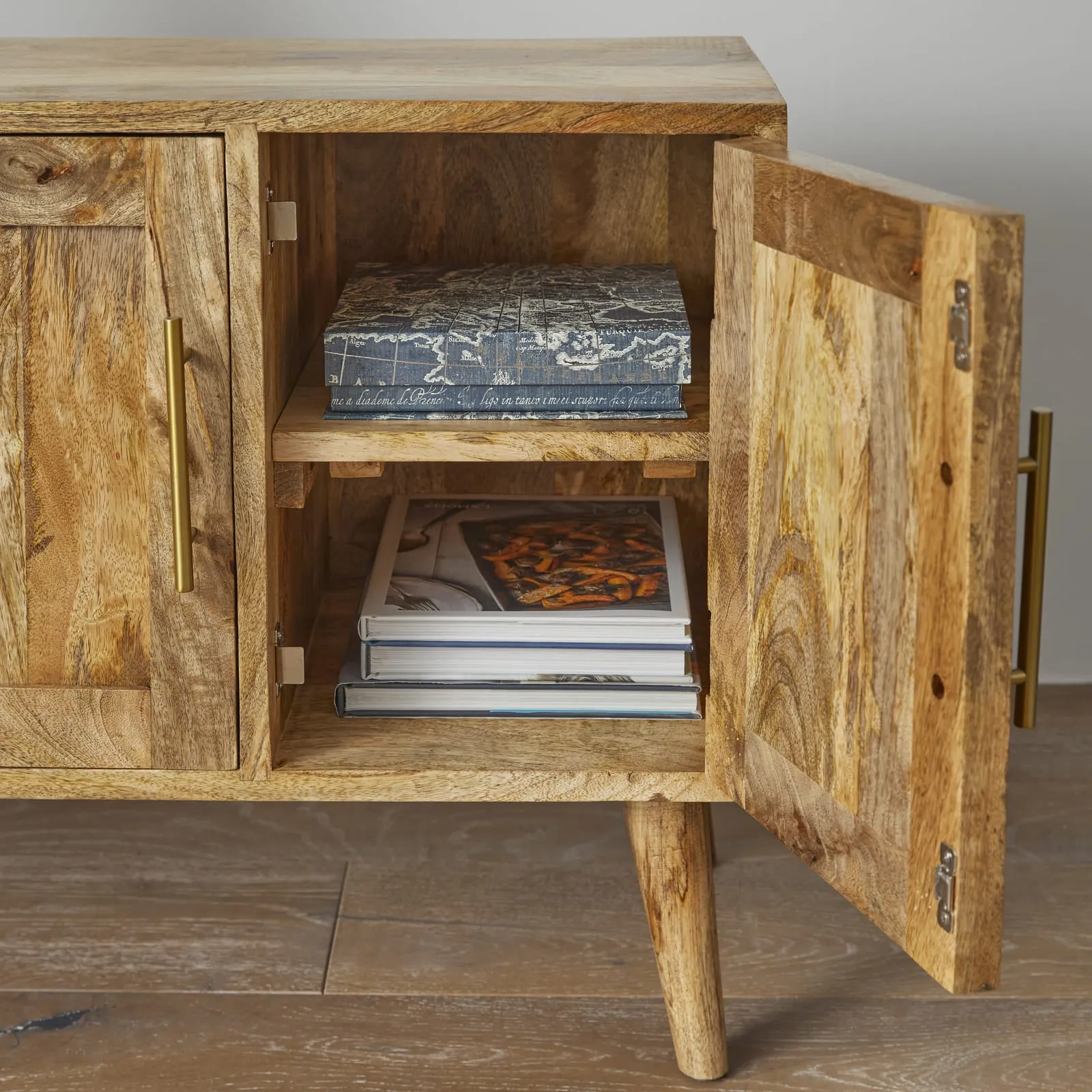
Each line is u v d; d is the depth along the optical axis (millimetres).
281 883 1224
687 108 844
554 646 1013
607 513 1245
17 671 927
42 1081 978
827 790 794
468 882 1230
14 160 834
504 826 1324
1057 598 1544
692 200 1221
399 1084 984
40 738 934
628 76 971
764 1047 1027
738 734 891
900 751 716
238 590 907
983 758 664
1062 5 1381
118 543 903
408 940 1146
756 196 785
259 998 1071
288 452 906
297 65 1019
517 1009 1065
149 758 938
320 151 1171
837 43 1393
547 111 845
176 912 1178
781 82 1405
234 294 857
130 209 843
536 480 1318
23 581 912
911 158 1425
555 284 1087
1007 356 617
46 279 860
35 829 1302
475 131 847
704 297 1245
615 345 923
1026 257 1449
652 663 1015
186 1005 1062
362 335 923
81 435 885
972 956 688
